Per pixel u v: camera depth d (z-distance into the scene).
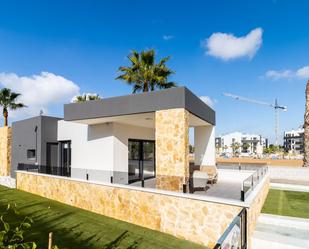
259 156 74.06
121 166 12.51
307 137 19.62
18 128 17.84
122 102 9.73
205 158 14.18
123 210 8.62
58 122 15.73
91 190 9.86
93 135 13.12
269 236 6.24
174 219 7.25
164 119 8.62
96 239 6.93
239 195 6.44
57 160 15.85
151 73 17.53
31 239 6.82
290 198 10.84
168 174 8.38
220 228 6.32
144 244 6.60
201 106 10.64
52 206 10.56
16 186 15.05
